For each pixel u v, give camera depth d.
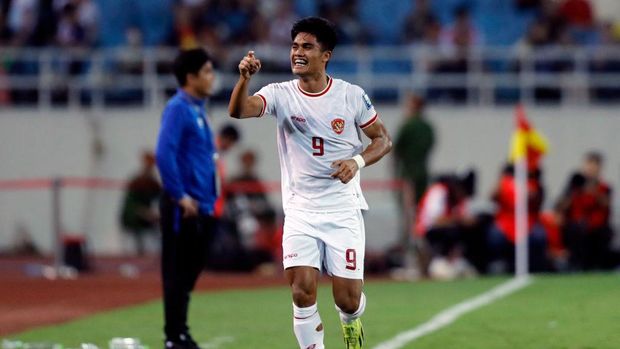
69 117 85.50
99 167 85.25
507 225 68.94
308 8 90.75
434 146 79.12
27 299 59.31
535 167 68.75
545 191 80.19
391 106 85.81
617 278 63.00
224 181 73.00
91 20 89.06
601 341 41.72
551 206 84.44
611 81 86.88
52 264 75.94
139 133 85.44
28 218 83.50
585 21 92.62
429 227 70.31
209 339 44.31
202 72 40.59
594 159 71.50
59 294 61.41
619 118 85.50
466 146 85.75
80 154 85.38
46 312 54.06
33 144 85.44
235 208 72.56
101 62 87.25
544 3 93.56
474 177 71.44
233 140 65.88
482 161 85.62
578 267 70.38
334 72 88.19
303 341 33.97
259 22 87.44
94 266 76.25
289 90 34.31
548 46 87.25
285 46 87.00
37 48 88.00
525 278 64.75
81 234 82.12
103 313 53.22
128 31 90.69
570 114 85.69
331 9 88.81
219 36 86.75
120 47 93.38
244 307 54.53
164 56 86.31
